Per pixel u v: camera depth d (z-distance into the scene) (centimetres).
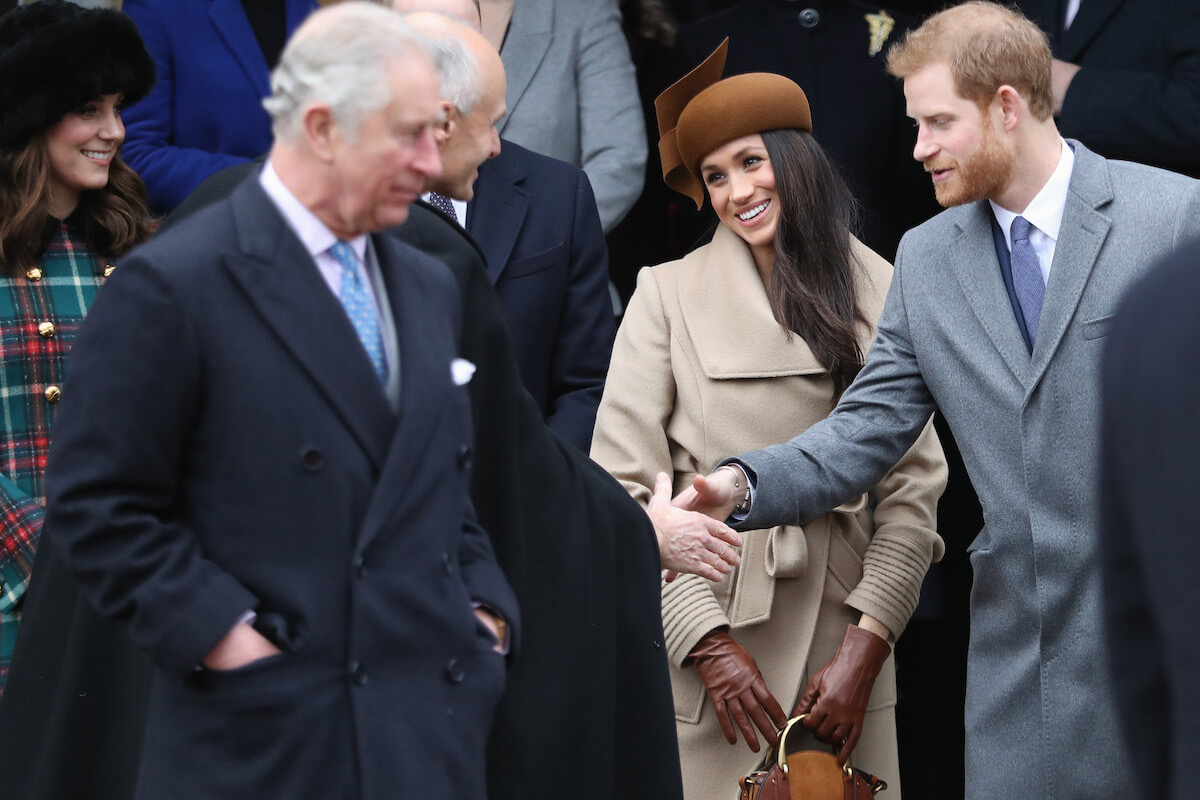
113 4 2047
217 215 922
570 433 1606
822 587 1514
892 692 1566
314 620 895
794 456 1415
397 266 970
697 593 1500
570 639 1141
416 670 920
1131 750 662
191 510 906
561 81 1984
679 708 1518
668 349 1571
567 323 1652
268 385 895
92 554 879
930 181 1988
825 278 1548
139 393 878
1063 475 1280
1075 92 1822
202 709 889
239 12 1839
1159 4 1833
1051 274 1285
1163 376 606
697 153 1576
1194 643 584
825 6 1992
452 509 950
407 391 933
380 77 881
